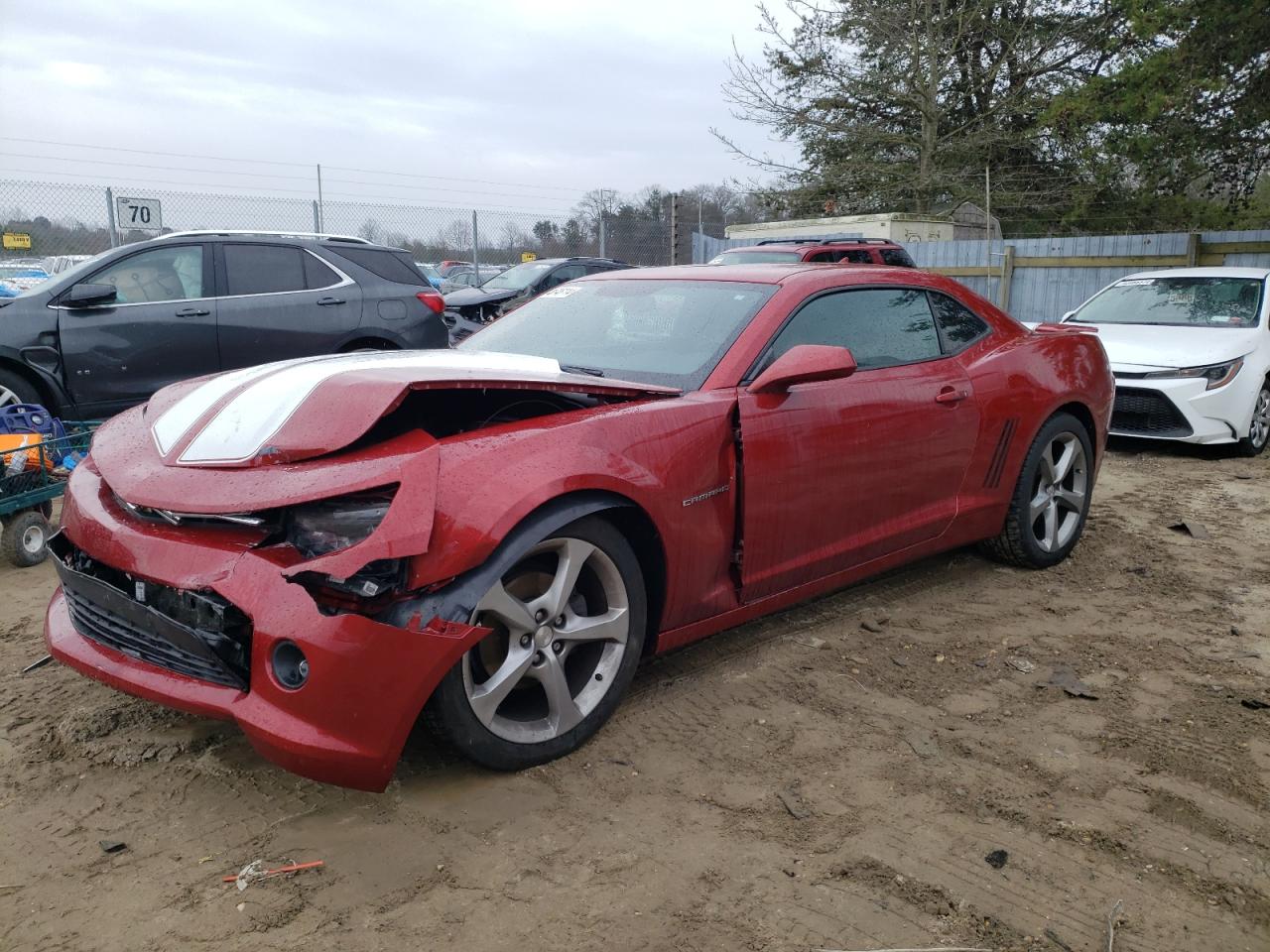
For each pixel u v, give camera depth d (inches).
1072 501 200.4
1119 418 335.3
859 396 151.9
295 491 100.5
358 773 98.6
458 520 102.3
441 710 104.6
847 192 1031.0
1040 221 983.0
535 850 100.9
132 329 278.2
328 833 103.1
